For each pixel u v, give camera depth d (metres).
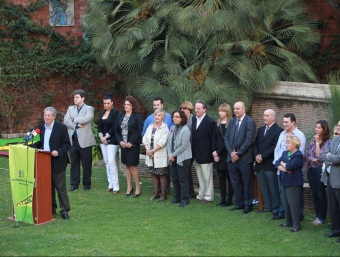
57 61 15.93
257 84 12.23
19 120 16.03
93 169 13.51
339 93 10.28
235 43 12.52
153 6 13.47
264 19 13.00
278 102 12.05
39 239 8.45
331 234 8.56
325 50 15.37
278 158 9.42
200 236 8.59
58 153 9.34
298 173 8.80
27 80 15.98
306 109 11.55
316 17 15.36
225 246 8.13
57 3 16.02
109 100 11.50
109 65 13.84
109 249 7.98
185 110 10.80
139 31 13.15
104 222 9.37
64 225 9.20
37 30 15.91
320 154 9.12
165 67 12.77
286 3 13.30
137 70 13.57
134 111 11.14
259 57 12.94
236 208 10.16
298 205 8.86
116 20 14.07
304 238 8.50
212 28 12.33
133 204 10.58
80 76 16.12
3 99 15.77
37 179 9.16
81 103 11.63
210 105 12.28
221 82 12.44
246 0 12.48
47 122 9.42
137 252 7.87
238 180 10.12
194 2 12.88
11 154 9.30
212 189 10.75
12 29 15.81
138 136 11.02
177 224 9.24
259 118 12.42
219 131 10.38
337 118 10.12
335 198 8.48
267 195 9.94
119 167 13.52
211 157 10.61
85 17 14.30
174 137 10.50
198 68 12.78
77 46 16.09
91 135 11.66
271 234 8.70
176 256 7.72
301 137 9.40
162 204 10.59
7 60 15.81
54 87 16.14
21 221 9.40
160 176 10.79
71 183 11.66
